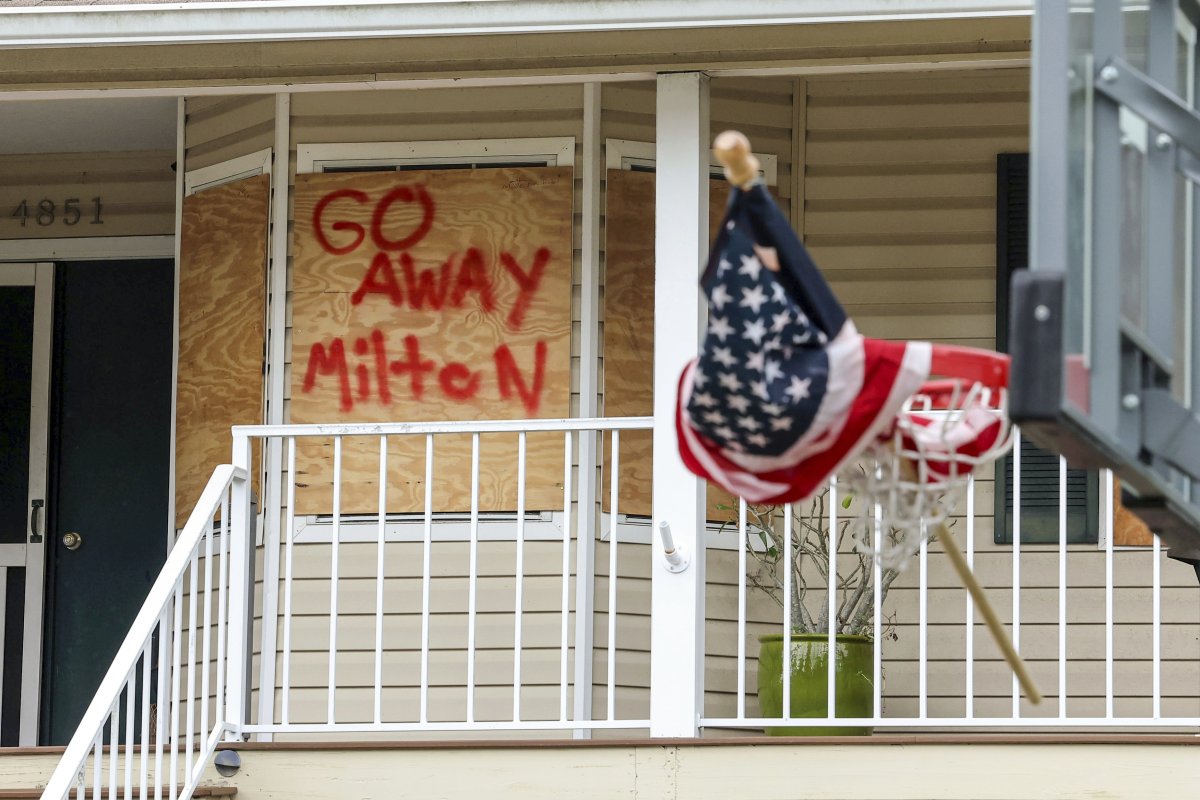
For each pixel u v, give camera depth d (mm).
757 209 10125
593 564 18000
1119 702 18594
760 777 15133
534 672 17922
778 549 18172
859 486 11312
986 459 11070
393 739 17625
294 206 18844
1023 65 16438
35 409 21656
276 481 18516
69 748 13734
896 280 19281
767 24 15969
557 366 18281
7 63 17109
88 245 21750
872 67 16344
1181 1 11539
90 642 21234
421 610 18172
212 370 19141
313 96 18984
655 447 15922
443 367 18422
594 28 16172
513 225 18516
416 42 16734
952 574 18938
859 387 10414
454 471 18344
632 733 17875
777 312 10266
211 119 19625
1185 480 11289
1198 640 18625
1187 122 10672
